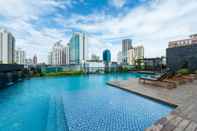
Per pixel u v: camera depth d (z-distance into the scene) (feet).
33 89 40.70
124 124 16.22
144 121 16.79
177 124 12.32
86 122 17.06
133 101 24.44
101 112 20.08
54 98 29.78
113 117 18.25
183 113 14.76
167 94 24.57
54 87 43.75
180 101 19.90
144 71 92.99
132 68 108.68
